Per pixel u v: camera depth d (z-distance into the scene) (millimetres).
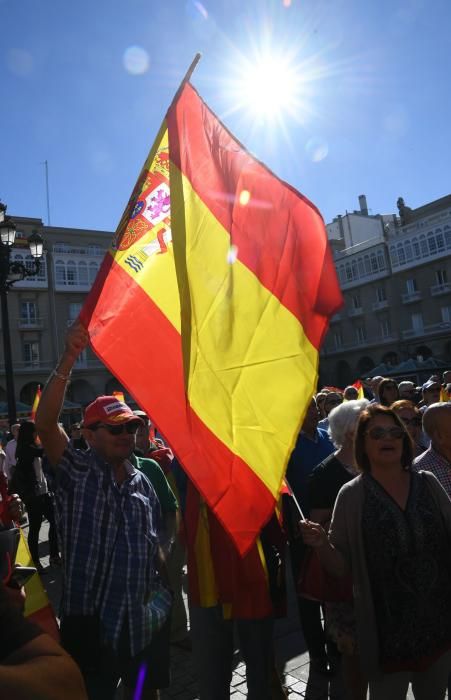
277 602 2734
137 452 4555
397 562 2385
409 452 2586
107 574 2455
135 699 2480
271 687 3059
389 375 25172
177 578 4332
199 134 2727
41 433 2498
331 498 3082
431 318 44594
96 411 2609
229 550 2582
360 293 49656
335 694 3402
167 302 2574
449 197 45938
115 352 2430
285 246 2686
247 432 2414
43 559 7508
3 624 1057
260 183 2756
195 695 3525
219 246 2619
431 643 2346
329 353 51219
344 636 2879
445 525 2486
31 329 42750
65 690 1009
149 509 2654
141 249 2604
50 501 6996
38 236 12531
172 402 2416
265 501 2342
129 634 2410
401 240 46156
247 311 2566
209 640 2641
